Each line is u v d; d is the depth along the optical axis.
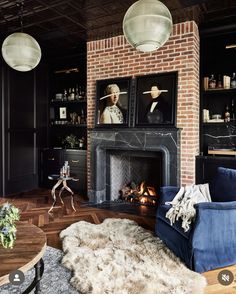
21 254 1.61
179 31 3.79
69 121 5.74
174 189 2.92
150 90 4.00
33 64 2.77
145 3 1.97
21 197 4.80
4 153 4.90
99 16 3.71
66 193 5.11
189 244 2.27
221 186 2.75
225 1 3.21
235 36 3.85
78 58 5.34
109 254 2.47
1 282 1.34
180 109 3.79
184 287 1.97
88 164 4.59
